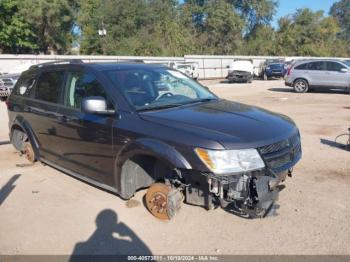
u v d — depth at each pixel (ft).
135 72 16.53
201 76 131.75
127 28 173.17
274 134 13.10
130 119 14.23
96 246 12.69
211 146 12.09
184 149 12.50
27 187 18.11
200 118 13.67
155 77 16.79
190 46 184.65
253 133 12.76
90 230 13.70
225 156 12.01
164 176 14.17
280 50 229.45
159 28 175.63
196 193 13.21
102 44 167.32
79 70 17.08
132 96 15.07
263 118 14.37
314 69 60.75
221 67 137.18
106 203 15.83
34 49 139.44
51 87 18.79
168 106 15.10
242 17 230.48
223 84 94.68
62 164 18.25
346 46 249.55
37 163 21.71
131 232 13.42
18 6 128.47
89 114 15.69
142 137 13.60
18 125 21.66
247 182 12.27
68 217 14.78
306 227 13.35
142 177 15.19
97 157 15.66
